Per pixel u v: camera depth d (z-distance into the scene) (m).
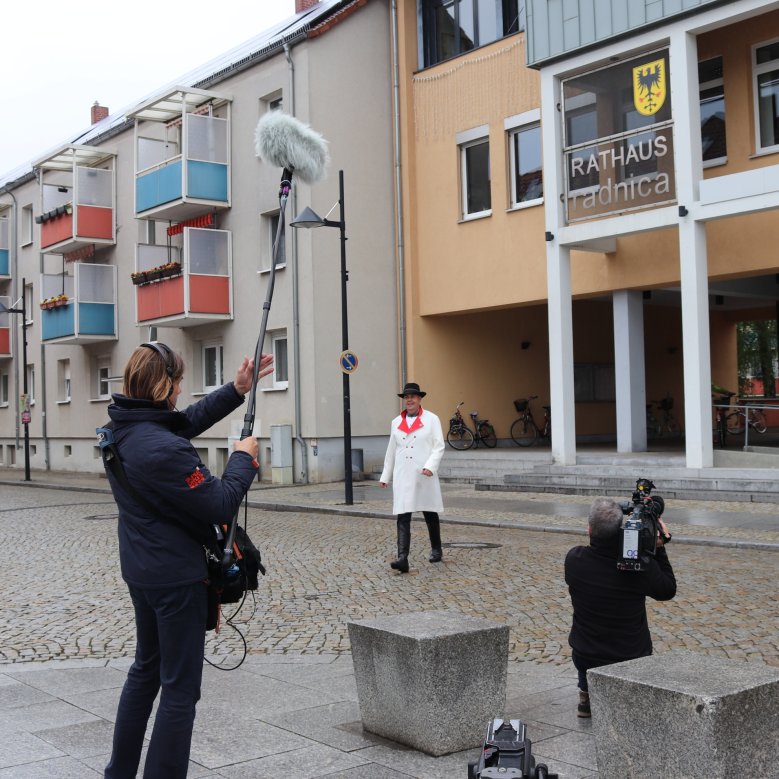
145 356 3.86
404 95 24.00
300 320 23.38
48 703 5.74
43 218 32.44
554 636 7.40
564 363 18.86
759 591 8.84
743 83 17.81
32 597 9.82
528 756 3.51
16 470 36.78
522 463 20.72
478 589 9.38
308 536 14.09
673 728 3.70
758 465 16.98
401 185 24.09
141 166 27.44
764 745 3.69
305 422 23.25
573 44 18.20
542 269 21.12
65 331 31.11
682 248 17.06
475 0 22.77
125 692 3.94
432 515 10.98
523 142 21.77
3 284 39.53
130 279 30.58
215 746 4.84
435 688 4.67
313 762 4.60
